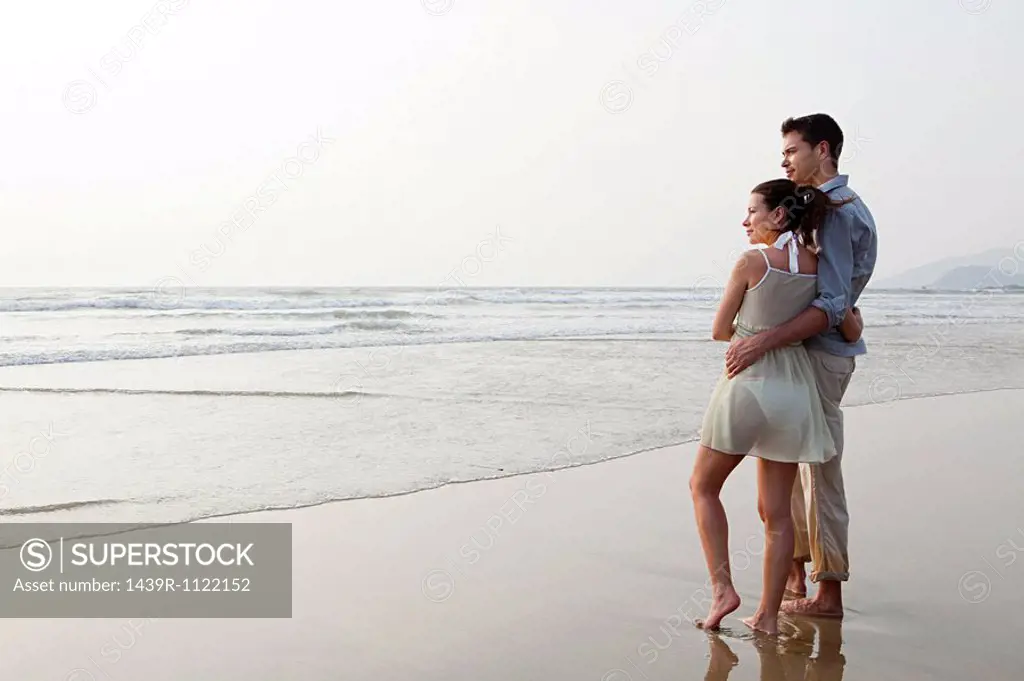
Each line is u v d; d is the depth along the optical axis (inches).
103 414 282.2
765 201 129.9
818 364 133.0
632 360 437.4
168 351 480.7
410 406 300.2
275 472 212.7
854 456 245.6
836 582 134.1
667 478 218.1
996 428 294.8
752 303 127.8
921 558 160.2
